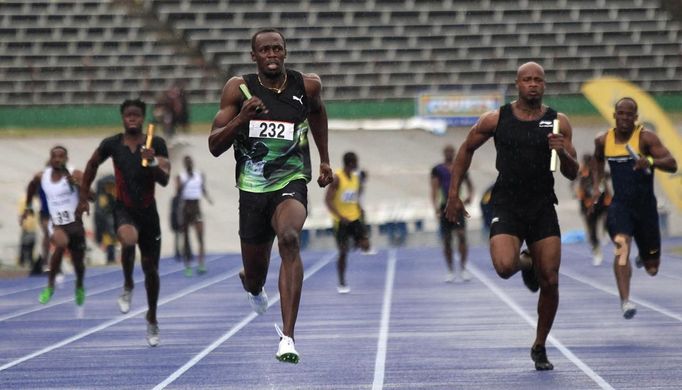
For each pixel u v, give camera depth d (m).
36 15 159.25
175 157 123.44
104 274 72.00
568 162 24.44
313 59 157.75
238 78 23.42
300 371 26.38
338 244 53.56
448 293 51.50
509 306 44.19
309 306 46.25
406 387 23.28
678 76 157.50
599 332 33.81
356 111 139.50
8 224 103.25
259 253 23.67
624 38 162.00
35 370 27.56
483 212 100.06
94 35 158.38
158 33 159.62
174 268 76.00
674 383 23.05
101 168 117.50
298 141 23.30
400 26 161.62
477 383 23.64
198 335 35.72
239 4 163.12
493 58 159.00
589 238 70.19
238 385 24.16
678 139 96.44
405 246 103.50
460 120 134.75
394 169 123.75
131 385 24.50
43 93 150.62
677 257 75.06
